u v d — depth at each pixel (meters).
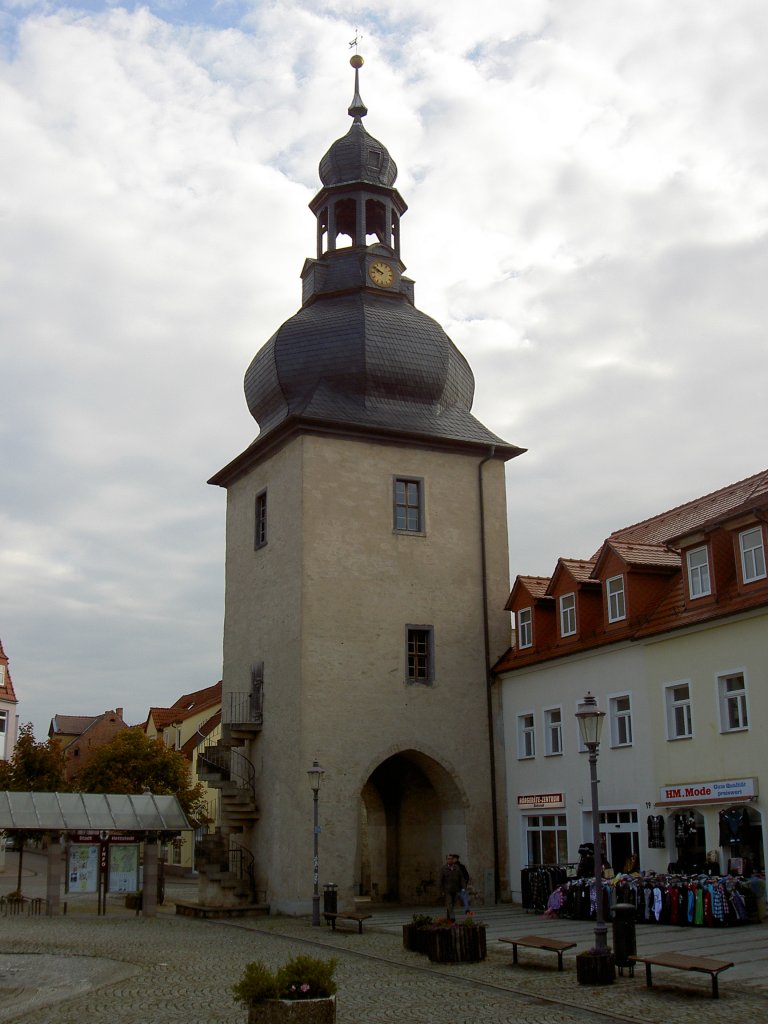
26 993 17.56
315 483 35.16
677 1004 15.07
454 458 37.84
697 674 27.59
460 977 18.16
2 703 66.94
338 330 37.53
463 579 36.84
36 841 37.78
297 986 13.16
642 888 25.06
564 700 32.94
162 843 38.72
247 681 37.19
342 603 34.62
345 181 40.97
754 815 25.34
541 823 33.91
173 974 19.22
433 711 35.22
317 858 29.41
